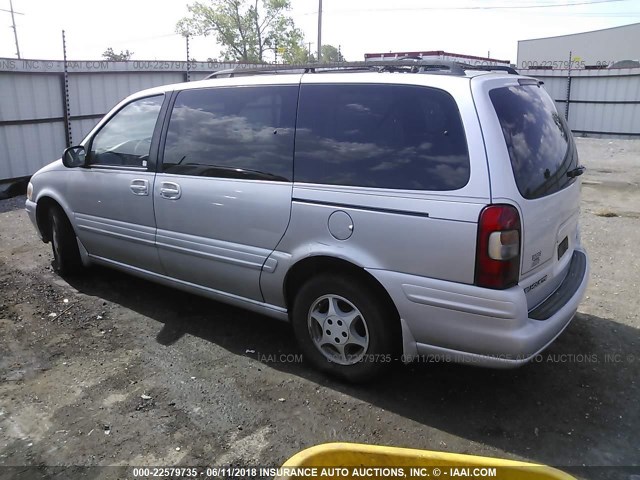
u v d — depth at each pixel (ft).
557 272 11.17
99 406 10.76
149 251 14.33
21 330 14.05
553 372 11.98
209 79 13.64
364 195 10.34
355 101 10.88
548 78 65.10
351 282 10.72
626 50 153.58
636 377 11.77
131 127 14.74
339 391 11.27
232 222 12.29
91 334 13.85
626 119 61.52
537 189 10.03
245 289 12.59
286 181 11.45
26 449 9.52
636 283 17.21
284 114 11.75
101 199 15.30
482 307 9.32
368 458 6.17
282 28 147.64
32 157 32.86
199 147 13.05
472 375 11.89
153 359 12.59
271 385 11.50
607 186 33.99
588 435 9.89
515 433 9.95
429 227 9.60
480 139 9.42
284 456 9.34
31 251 20.66
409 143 10.14
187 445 9.62
